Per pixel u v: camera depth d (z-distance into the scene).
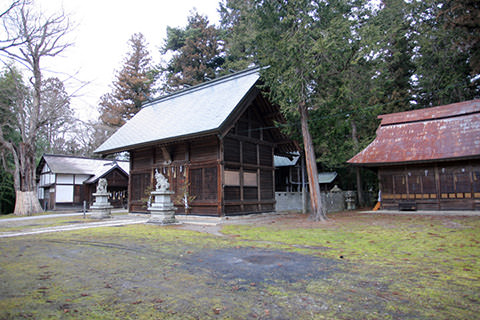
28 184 23.61
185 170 15.88
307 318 3.17
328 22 12.22
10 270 5.21
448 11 12.71
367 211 18.20
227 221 13.60
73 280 4.59
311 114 14.87
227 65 30.53
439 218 12.88
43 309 3.41
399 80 23.75
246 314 3.28
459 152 15.09
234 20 32.44
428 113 18.55
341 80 13.29
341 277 4.68
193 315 3.25
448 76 22.45
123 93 38.59
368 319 3.15
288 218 15.11
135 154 19.25
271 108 17.31
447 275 4.71
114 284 4.38
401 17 23.39
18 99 23.72
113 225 12.55
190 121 15.45
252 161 16.94
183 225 12.33
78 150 43.69
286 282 4.44
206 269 5.21
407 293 3.92
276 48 12.27
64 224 13.27
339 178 28.52
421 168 16.70
